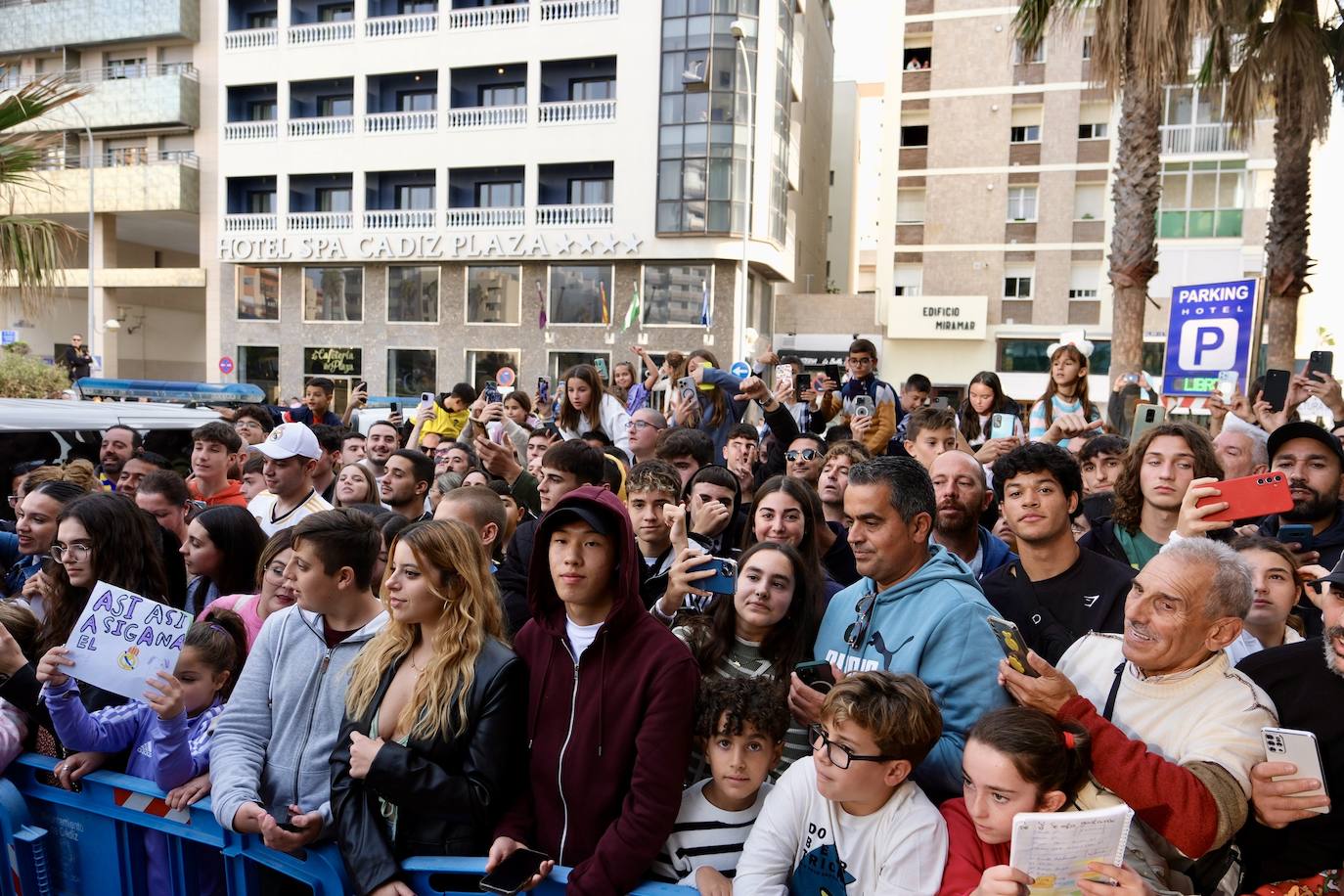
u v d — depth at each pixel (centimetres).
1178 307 653
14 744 302
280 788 269
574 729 246
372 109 2794
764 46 2541
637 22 2534
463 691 249
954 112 2755
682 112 2512
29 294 561
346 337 2873
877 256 2870
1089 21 2514
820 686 241
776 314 2992
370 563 291
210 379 3000
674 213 2528
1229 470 433
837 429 666
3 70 566
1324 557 379
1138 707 229
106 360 3062
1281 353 1102
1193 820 195
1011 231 2723
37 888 296
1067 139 2655
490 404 670
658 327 2620
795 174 3070
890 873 212
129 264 3531
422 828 243
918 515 263
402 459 514
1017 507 301
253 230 2866
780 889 222
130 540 350
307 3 2858
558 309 2705
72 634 267
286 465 523
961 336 2748
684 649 248
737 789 237
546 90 2678
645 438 612
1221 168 2516
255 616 352
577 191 2675
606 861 224
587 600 250
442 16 2684
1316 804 199
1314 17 971
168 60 2994
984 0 2720
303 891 276
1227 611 217
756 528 315
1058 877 184
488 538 385
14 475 625
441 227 2711
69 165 3067
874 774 213
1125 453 414
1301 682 235
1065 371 620
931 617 252
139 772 290
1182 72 891
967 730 238
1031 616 299
